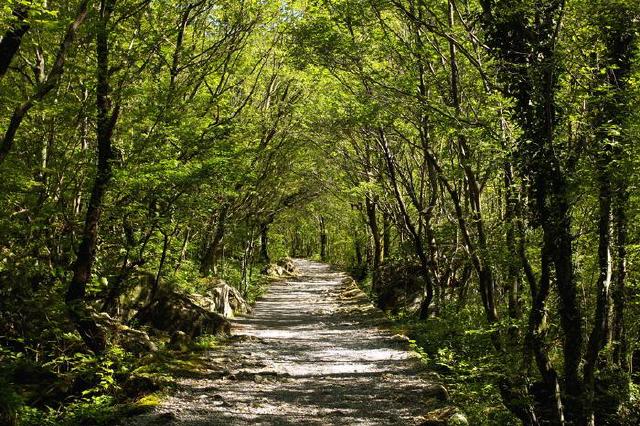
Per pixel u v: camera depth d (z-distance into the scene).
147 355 11.12
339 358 13.38
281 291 34.53
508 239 11.41
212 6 16.72
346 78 16.52
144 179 11.47
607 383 11.93
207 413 8.20
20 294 10.55
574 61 9.04
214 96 15.80
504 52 9.44
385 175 23.66
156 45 13.07
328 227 67.56
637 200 9.09
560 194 8.72
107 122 11.10
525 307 13.79
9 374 8.33
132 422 7.60
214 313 17.02
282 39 19.53
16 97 11.05
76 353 9.83
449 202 22.27
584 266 11.60
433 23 12.96
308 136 25.89
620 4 8.18
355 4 13.09
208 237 29.09
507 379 10.06
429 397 9.44
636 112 8.46
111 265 14.84
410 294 24.30
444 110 11.78
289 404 8.98
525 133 9.13
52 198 12.03
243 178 16.16
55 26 8.59
